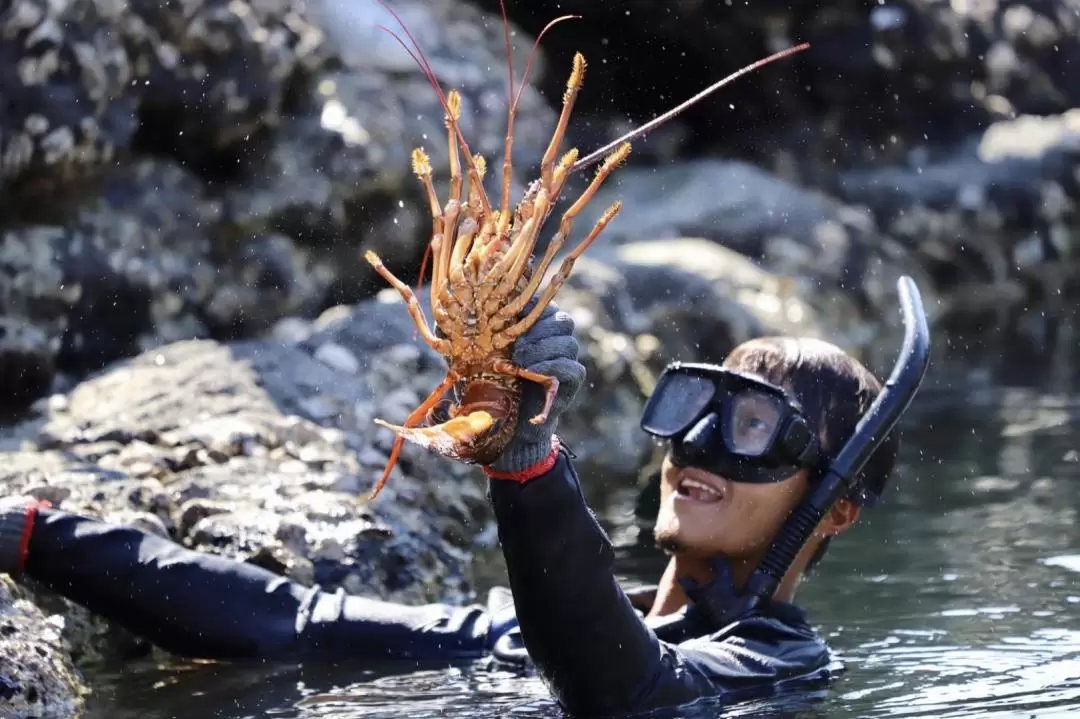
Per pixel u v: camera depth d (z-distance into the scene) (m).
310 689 4.17
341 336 8.23
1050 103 15.79
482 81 10.63
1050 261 14.29
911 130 14.77
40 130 7.86
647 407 4.43
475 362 3.27
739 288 11.04
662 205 12.56
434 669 4.38
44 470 5.54
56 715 3.92
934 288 13.49
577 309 9.82
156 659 4.63
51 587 4.59
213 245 8.90
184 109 8.71
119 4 8.30
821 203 13.14
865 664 4.30
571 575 3.51
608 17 13.23
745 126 14.16
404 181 9.48
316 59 9.46
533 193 3.32
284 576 5.18
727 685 3.96
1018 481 7.21
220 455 6.03
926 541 6.03
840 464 4.29
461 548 6.29
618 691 3.70
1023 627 4.68
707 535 4.30
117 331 8.28
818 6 14.09
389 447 6.81
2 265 7.89
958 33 14.87
